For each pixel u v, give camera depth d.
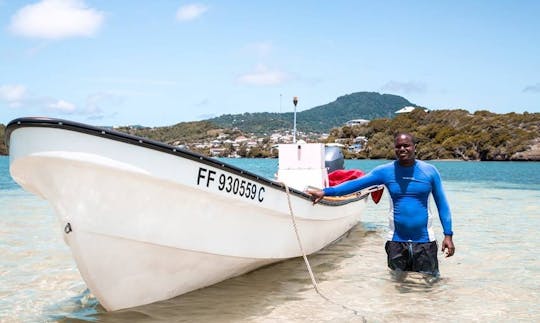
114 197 4.98
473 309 5.64
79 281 6.87
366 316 5.37
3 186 25.94
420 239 6.71
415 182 6.65
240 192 6.02
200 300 5.92
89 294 6.23
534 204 19.03
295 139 10.80
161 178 5.12
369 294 6.23
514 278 7.11
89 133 4.67
